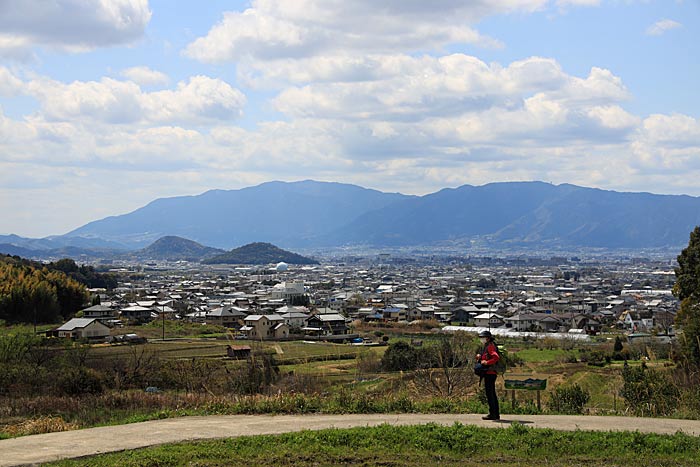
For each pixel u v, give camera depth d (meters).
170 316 99.50
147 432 14.95
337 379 40.69
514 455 12.70
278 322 85.56
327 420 16.19
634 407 19.08
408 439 13.39
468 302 127.00
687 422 15.77
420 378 27.33
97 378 31.38
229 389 29.05
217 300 123.88
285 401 18.17
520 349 68.00
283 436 13.71
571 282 188.12
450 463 12.27
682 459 12.48
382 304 125.69
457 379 25.23
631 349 61.59
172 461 12.31
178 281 184.88
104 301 110.00
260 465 12.20
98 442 13.92
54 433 15.13
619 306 121.62
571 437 13.42
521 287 175.50
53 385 30.70
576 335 81.81
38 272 95.94
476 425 14.57
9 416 21.59
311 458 12.52
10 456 12.77
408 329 92.06
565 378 44.72
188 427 15.52
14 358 40.41
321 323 88.62
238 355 53.56
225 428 15.27
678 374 22.50
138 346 62.00
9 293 79.94
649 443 13.05
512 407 18.09
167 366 39.00
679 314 43.41
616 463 12.30
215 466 12.11
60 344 56.16
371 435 13.58
